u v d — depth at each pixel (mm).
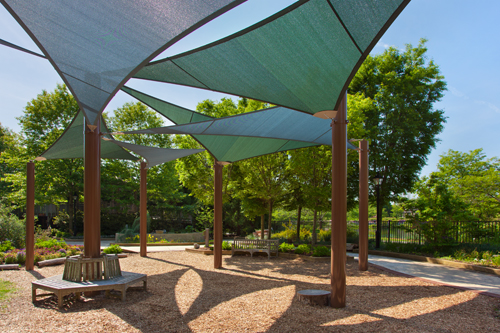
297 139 8539
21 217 25781
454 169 18453
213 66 5031
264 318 4996
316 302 5750
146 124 24000
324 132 8070
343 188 5656
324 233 18859
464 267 10047
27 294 6395
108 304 5762
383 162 17391
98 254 6449
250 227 28000
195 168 16078
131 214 27312
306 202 15555
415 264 10930
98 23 3471
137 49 3859
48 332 4363
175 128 7246
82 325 4648
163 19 3395
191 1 3129
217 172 10219
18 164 21547
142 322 4801
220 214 10219
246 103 15875
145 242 12781
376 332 4387
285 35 4051
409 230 14094
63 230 24562
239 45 4383
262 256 12758
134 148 9367
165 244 17766
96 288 5711
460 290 6945
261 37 4152
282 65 4633
